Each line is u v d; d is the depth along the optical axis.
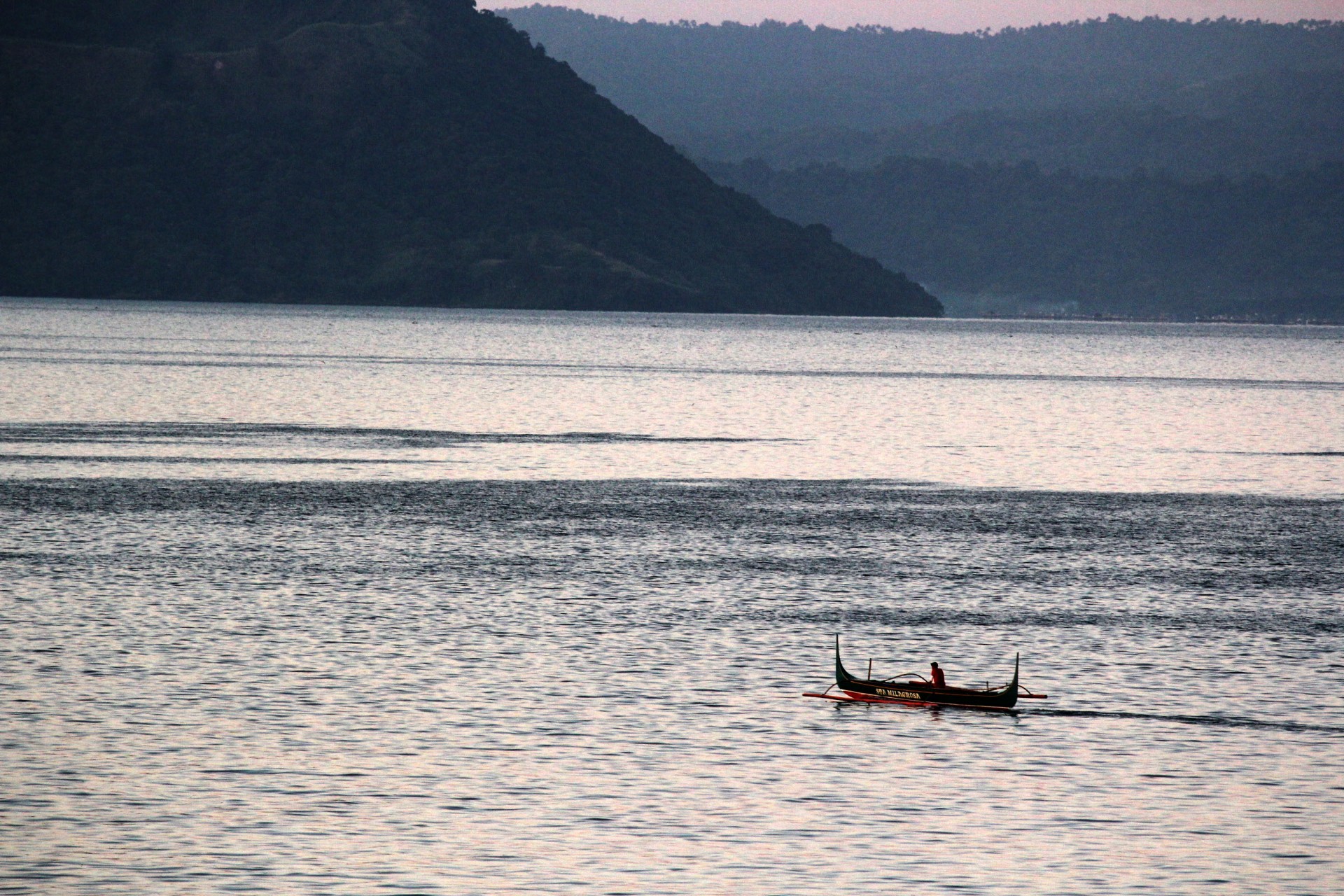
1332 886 118.94
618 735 151.62
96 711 154.38
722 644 187.62
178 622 191.25
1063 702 166.38
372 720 153.88
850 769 143.88
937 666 166.25
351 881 116.75
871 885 118.06
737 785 138.75
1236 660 183.50
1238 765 146.00
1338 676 176.62
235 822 127.25
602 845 124.38
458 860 120.88
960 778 142.00
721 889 116.81
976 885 118.38
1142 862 123.12
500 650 181.62
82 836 123.94
